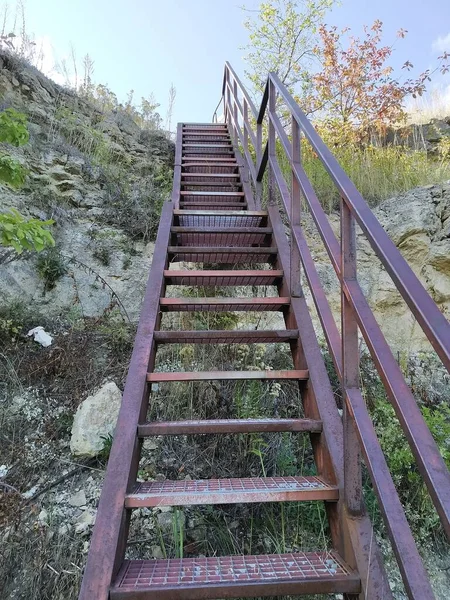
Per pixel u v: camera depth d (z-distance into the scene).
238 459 2.44
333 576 1.21
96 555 1.18
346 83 6.57
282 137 2.56
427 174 4.79
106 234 3.91
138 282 3.71
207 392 2.75
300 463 2.47
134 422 1.56
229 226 3.33
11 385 2.70
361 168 4.95
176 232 2.92
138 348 1.91
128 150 5.64
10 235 2.10
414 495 2.29
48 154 4.36
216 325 3.47
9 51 5.16
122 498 1.32
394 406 1.02
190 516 2.14
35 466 2.32
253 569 1.27
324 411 1.68
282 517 2.02
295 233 2.19
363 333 1.22
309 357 1.93
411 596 0.97
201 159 5.08
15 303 3.18
